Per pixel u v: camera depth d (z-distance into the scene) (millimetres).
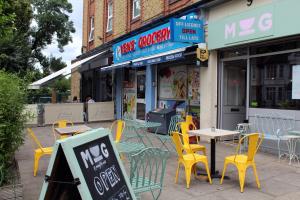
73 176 2420
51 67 31031
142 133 10773
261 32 7781
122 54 15055
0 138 4598
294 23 6977
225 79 9758
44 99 20969
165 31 11250
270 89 8133
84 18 23703
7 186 4230
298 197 4965
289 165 6797
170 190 5340
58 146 2484
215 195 5102
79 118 16016
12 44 19984
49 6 28297
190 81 11133
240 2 8562
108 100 18219
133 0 15820
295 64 7469
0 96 4828
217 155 7781
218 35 9172
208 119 9734
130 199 2986
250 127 8461
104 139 2945
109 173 2820
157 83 13172
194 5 9914
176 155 7789
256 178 5402
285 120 7656
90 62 17109
